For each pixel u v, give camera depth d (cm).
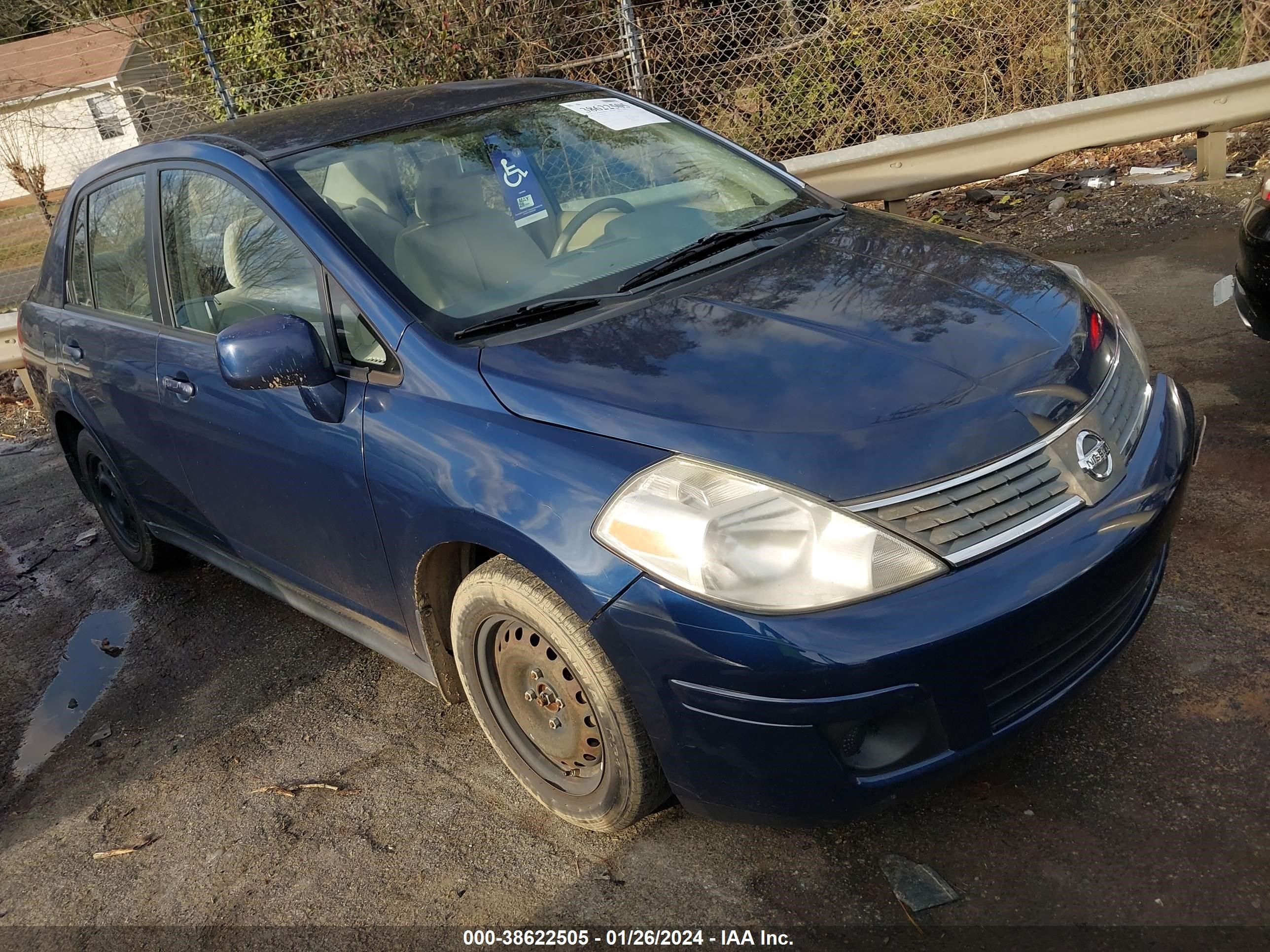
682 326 246
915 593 198
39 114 1135
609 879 243
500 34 852
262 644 378
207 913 256
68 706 365
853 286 259
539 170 314
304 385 258
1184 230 614
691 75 869
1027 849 229
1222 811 229
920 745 205
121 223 368
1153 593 254
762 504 201
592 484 215
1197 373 435
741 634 198
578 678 228
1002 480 209
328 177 297
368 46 862
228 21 906
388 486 255
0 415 716
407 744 307
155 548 432
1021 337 236
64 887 275
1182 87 668
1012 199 730
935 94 862
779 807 213
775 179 346
